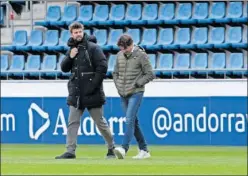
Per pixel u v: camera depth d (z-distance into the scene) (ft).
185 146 137.08
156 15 163.32
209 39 158.92
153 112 138.82
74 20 166.61
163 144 139.03
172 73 149.28
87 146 139.33
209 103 136.77
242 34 158.92
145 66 100.37
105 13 166.20
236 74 151.94
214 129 136.98
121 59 101.14
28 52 165.48
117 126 139.85
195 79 137.08
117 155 97.81
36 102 143.64
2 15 175.01
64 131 142.61
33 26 167.73
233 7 160.56
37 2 173.37
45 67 160.56
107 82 139.64
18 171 74.08
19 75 159.22
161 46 159.12
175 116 138.21
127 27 164.35
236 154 119.55
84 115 140.97
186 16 162.09
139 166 79.10
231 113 136.15
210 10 161.68
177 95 137.90
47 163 84.48
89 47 97.71
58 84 142.61
